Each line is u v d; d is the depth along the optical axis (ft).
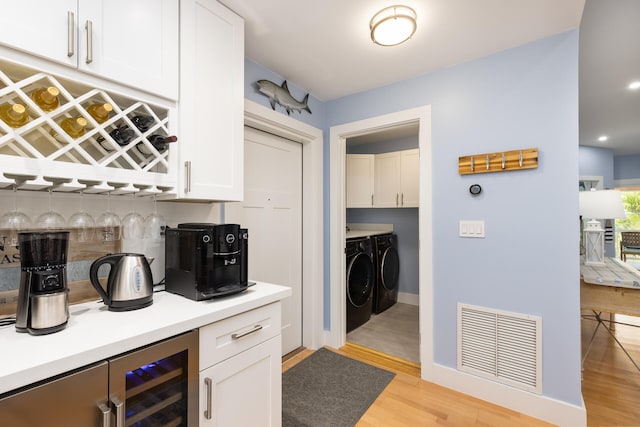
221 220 6.20
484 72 6.38
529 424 5.56
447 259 6.80
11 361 2.38
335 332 8.70
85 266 4.19
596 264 8.87
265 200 7.58
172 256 4.55
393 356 8.23
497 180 6.22
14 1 2.85
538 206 5.80
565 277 5.55
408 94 7.39
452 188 6.73
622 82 8.82
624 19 5.82
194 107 4.42
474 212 6.47
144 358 3.02
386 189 12.33
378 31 5.21
